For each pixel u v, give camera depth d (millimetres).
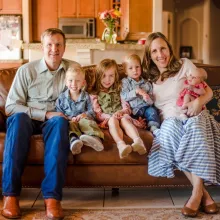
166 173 2479
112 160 2527
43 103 2766
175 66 2758
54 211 2273
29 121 2455
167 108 2738
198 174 2352
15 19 7836
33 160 2486
